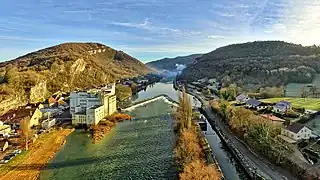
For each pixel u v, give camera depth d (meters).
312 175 71.06
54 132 134.25
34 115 144.62
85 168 93.06
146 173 87.94
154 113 176.50
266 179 75.69
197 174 75.81
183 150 94.94
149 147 111.69
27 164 95.94
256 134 99.75
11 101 172.12
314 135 98.94
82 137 127.81
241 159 91.31
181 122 125.31
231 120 131.00
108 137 126.94
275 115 130.12
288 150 88.19
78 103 159.25
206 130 136.50
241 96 184.75
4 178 85.38
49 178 86.06
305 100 158.25
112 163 96.62
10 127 132.62
